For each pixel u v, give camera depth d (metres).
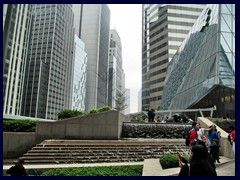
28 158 11.19
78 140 13.90
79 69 144.62
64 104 125.44
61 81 124.31
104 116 15.95
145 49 102.62
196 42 53.84
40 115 107.50
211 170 3.69
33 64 110.56
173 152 12.83
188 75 52.50
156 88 91.00
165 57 88.50
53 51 118.56
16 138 13.84
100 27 172.00
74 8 172.38
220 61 37.88
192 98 44.84
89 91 157.12
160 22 93.81
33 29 123.56
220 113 41.88
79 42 147.75
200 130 8.73
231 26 40.88
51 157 11.37
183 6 91.69
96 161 11.41
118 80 190.25
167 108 66.69
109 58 186.75
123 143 13.44
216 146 9.10
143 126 19.14
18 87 88.06
